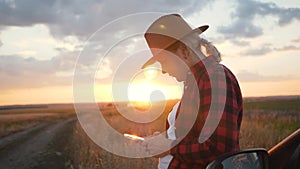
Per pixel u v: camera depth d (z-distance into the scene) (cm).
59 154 1174
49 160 1134
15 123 4003
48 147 1538
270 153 186
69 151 1203
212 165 176
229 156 178
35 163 1146
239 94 207
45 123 4038
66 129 2648
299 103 3819
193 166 200
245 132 1104
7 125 3628
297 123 1677
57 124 3650
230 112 190
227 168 177
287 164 174
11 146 1869
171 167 212
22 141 2116
